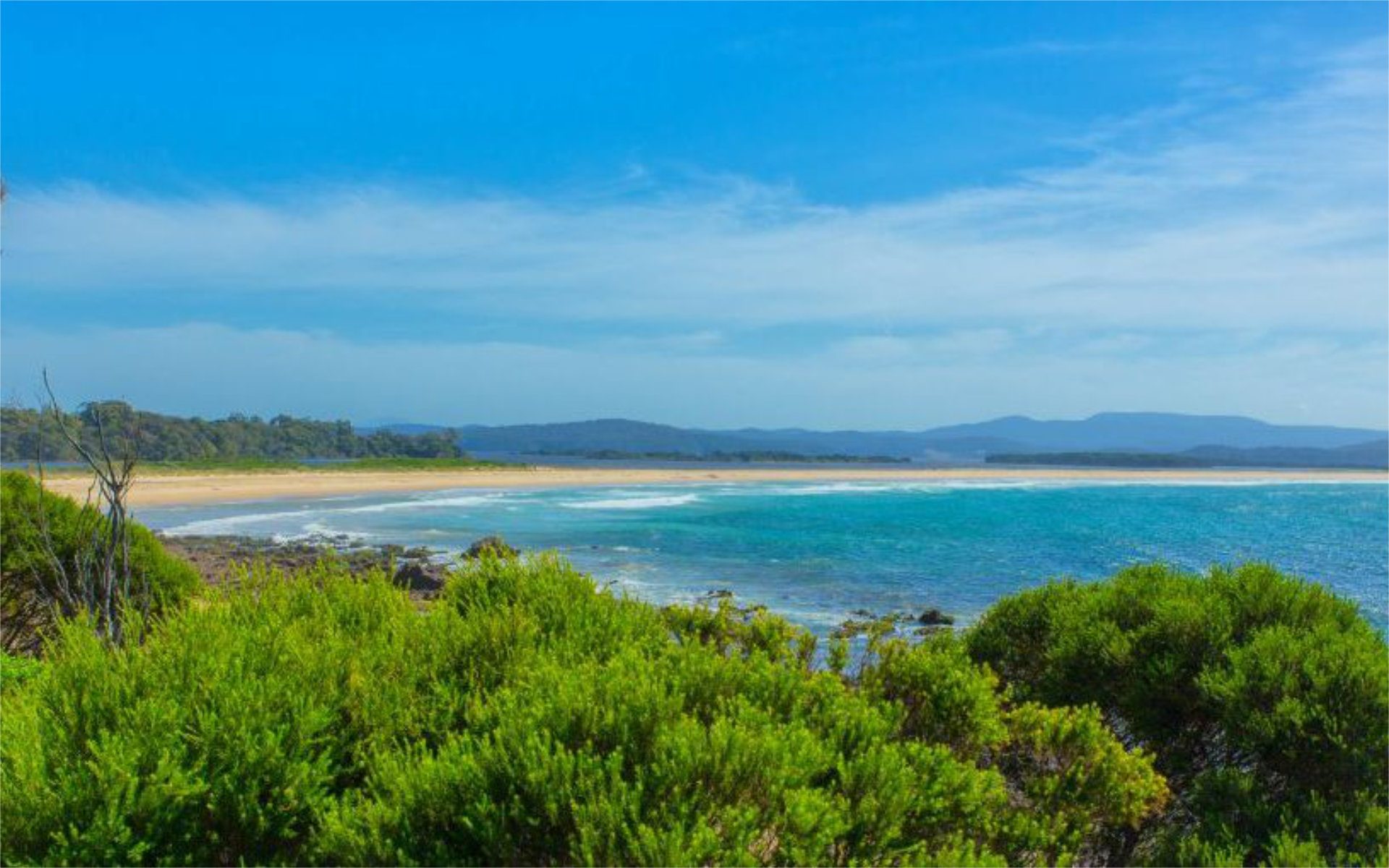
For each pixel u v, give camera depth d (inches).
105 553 347.6
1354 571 1331.2
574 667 169.9
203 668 161.3
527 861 127.3
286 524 1813.5
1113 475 6210.6
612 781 126.1
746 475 4847.4
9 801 131.0
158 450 4653.1
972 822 151.4
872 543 1600.6
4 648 411.5
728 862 116.8
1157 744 244.4
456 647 196.2
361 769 158.7
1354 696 211.8
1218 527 2074.3
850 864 125.4
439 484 3371.1
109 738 142.4
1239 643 253.1
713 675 169.0
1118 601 283.3
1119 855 209.0
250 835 138.5
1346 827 192.2
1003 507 2664.9
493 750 136.2
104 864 126.2
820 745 145.5
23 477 464.4
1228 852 189.3
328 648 180.9
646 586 1075.3
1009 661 298.0
